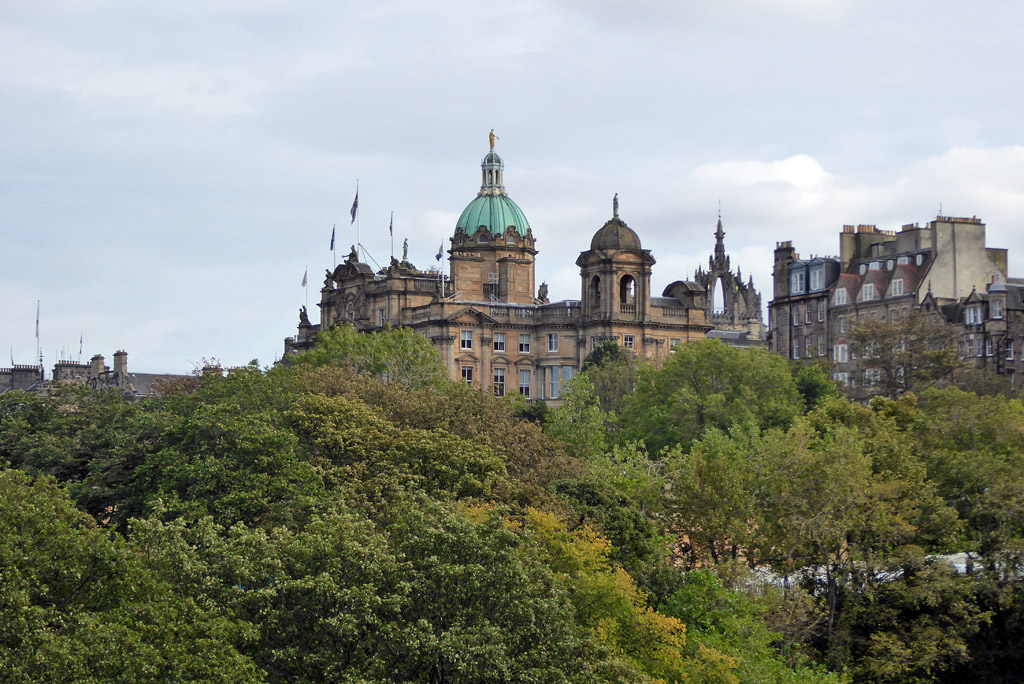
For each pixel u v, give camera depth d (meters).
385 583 86.19
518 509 115.44
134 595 81.12
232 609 83.19
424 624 82.56
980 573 132.12
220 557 87.94
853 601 127.44
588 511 119.50
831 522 126.19
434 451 120.25
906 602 127.19
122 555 81.44
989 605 132.50
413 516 93.25
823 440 145.12
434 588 87.00
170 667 75.81
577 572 103.56
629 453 164.75
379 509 107.69
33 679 71.50
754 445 147.25
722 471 129.50
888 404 157.38
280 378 147.00
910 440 145.75
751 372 187.25
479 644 82.81
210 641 76.38
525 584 87.88
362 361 180.88
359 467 118.75
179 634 78.00
